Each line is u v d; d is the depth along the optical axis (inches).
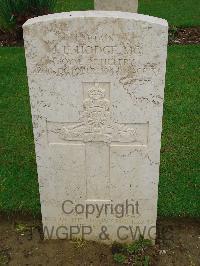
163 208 43.2
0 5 86.1
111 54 30.8
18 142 54.4
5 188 46.2
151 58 30.8
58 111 33.5
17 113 60.7
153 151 34.8
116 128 34.1
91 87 32.4
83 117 33.8
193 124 57.4
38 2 85.8
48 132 34.7
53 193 37.8
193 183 46.5
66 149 35.4
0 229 42.3
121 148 35.0
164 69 31.1
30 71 31.9
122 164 35.8
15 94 65.4
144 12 99.5
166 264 38.5
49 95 32.8
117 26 29.8
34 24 30.0
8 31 88.0
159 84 31.7
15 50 80.4
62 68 31.6
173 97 63.7
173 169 48.8
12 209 43.5
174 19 95.0
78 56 31.1
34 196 45.1
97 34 30.1
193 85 67.2
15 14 86.2
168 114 59.5
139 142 34.6
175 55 77.3
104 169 36.3
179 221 42.8
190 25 91.9
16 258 39.4
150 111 32.9
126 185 36.9
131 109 33.0
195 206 43.3
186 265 38.5
